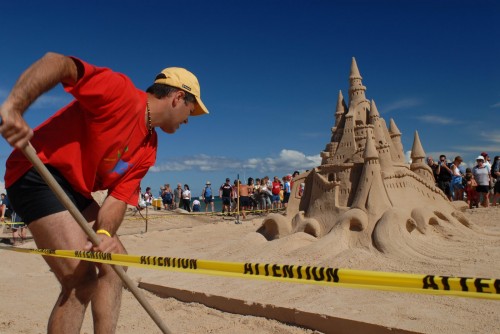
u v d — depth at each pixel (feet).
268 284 17.16
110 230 7.88
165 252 28.96
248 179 54.29
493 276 15.67
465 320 12.35
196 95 8.62
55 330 7.20
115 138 7.45
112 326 8.17
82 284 7.41
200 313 15.62
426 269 16.99
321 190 23.81
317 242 20.48
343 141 24.27
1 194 45.09
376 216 20.85
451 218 22.91
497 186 38.65
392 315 12.92
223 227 40.63
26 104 5.96
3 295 18.57
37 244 7.54
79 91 6.73
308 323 13.56
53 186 6.50
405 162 25.38
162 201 64.23
